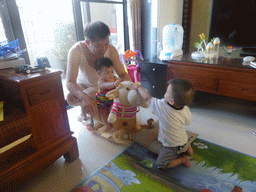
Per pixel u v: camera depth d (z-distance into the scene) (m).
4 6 1.69
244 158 1.41
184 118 1.30
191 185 1.20
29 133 1.17
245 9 2.07
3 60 1.35
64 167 1.40
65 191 1.20
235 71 1.78
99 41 1.39
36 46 2.21
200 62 2.00
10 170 1.10
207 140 1.65
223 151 1.50
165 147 1.34
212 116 2.06
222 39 2.32
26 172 1.16
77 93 1.50
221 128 1.83
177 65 2.13
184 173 1.30
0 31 1.71
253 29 2.10
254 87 1.72
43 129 1.25
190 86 1.20
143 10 2.82
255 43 2.15
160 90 2.38
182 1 2.98
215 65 1.88
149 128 1.79
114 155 1.52
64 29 2.50
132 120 1.59
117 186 1.21
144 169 1.35
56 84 1.26
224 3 2.16
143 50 3.07
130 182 1.24
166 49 2.40
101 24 1.40
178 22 3.09
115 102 1.52
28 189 1.23
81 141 1.71
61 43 2.58
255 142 1.60
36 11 2.09
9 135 1.08
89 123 1.80
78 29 2.35
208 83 1.98
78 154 1.48
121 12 2.83
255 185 1.18
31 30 2.10
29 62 1.96
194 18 2.96
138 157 1.47
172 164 1.31
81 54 1.63
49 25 2.30
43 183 1.27
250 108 2.21
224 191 1.15
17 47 1.56
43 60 1.28
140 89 1.40
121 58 2.58
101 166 1.40
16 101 1.17
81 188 1.21
